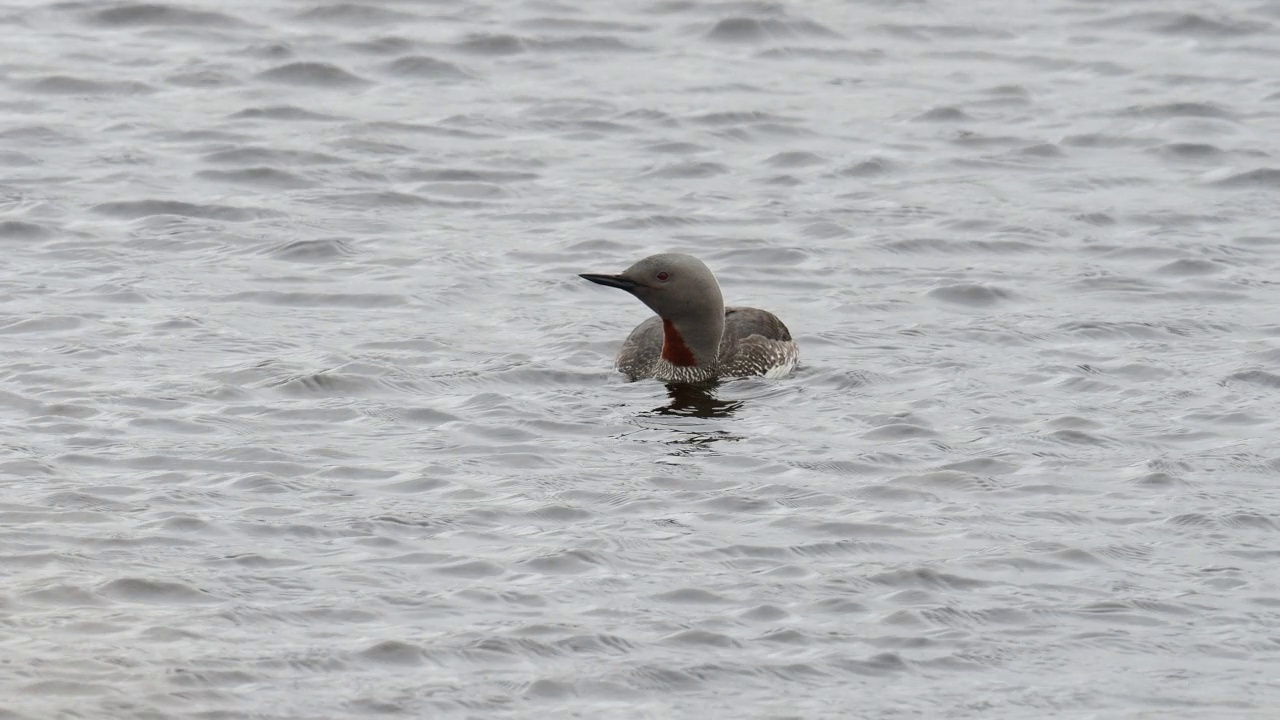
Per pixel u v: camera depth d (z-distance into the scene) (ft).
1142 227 76.54
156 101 91.04
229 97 92.07
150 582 40.60
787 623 40.01
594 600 40.81
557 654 38.27
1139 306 66.49
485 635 38.83
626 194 79.97
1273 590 42.16
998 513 46.60
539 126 89.61
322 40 101.09
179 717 35.01
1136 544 44.73
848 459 50.49
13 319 61.21
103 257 69.31
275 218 75.36
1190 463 50.24
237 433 51.21
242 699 35.88
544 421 53.67
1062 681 37.91
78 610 39.11
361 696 36.27
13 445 49.29
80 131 86.02
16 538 42.73
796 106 93.40
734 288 68.90
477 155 84.74
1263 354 60.64
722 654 38.52
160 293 65.05
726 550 43.83
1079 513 46.62
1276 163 85.25
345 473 48.42
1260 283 69.31
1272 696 37.42
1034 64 101.19
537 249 72.43
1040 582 42.42
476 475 48.65
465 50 100.63
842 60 101.60
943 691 37.37
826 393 57.16
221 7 105.29
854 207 78.69
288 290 65.98
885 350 61.67
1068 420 53.83
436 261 70.13
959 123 91.40
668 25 106.22
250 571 41.55
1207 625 40.42
